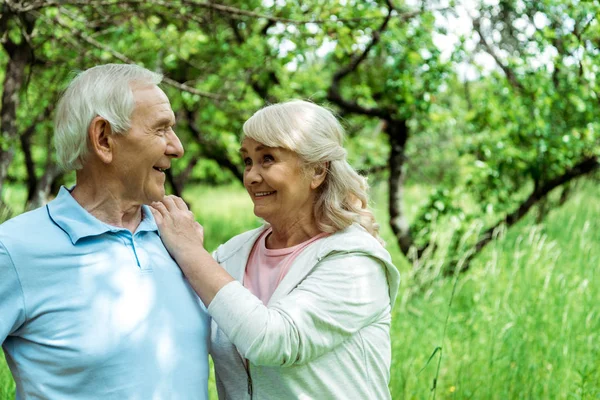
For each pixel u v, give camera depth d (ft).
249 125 6.80
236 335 6.12
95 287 5.99
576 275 15.98
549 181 19.52
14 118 19.47
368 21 18.13
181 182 34.47
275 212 6.89
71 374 5.85
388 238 23.85
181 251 6.59
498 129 19.39
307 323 6.23
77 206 6.21
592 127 18.29
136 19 17.81
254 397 6.62
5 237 5.82
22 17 15.88
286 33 19.47
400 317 15.30
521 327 13.61
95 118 6.13
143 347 6.04
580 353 12.87
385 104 22.94
